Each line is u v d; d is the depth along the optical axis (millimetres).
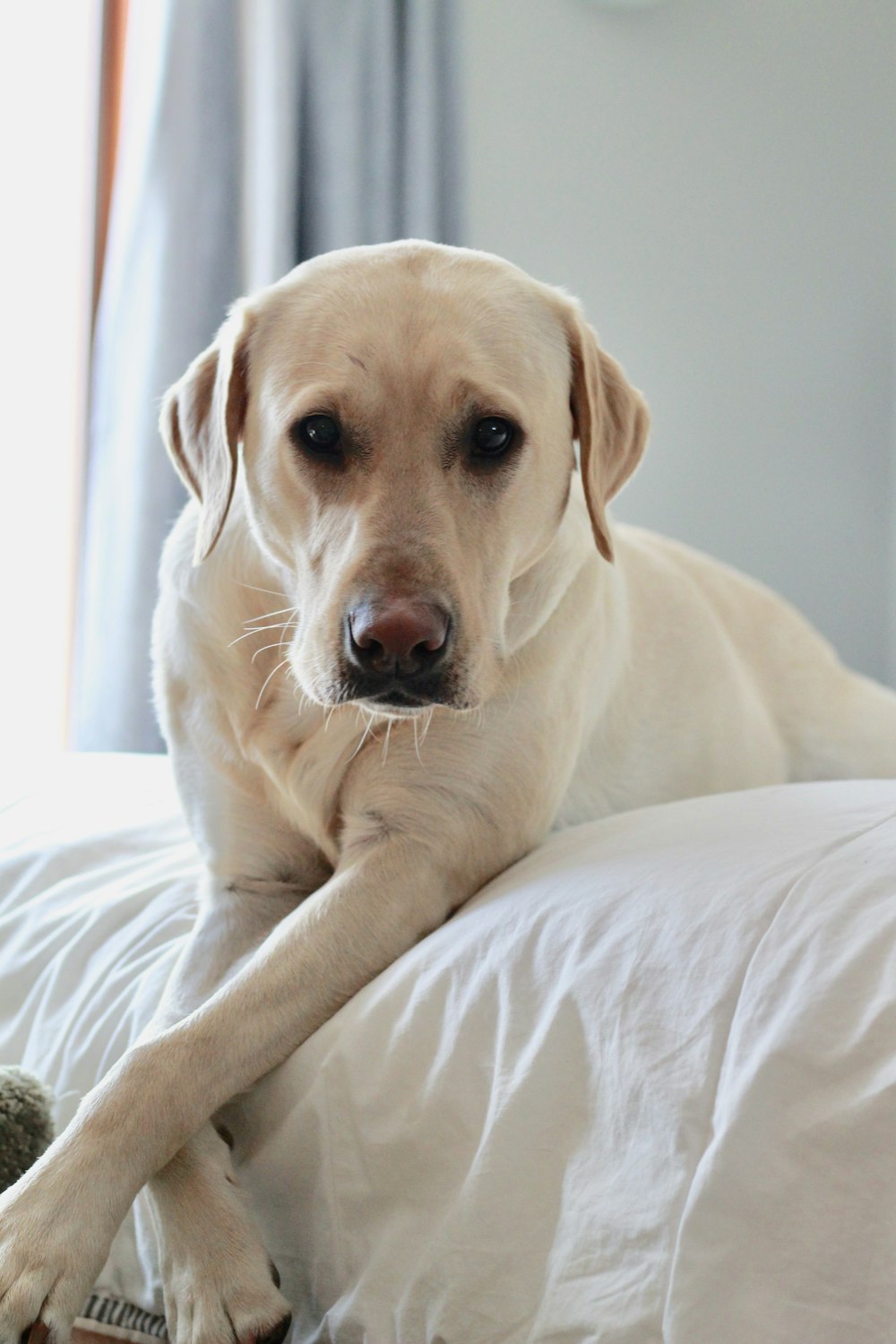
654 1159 850
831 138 3580
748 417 3557
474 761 1292
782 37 3564
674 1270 792
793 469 3570
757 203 3555
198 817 1454
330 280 1294
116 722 2756
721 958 899
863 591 3598
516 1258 898
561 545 1414
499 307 1290
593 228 3479
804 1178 771
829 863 945
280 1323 984
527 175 3424
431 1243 943
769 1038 825
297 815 1395
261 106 2965
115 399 2848
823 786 1219
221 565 1399
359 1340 952
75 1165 1008
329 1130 1049
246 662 1381
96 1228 989
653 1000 914
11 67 2908
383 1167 1007
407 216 3127
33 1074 1153
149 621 2770
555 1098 932
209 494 1349
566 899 1054
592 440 1374
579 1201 881
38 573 2953
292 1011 1154
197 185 2877
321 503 1242
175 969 1326
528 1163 920
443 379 1215
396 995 1088
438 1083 999
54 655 2975
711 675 1836
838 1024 809
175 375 2816
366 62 3084
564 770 1400
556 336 1362
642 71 3500
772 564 3572
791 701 2043
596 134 3471
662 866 1043
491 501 1258
